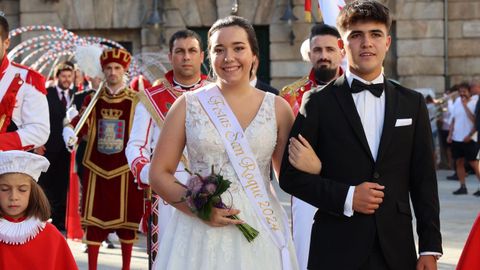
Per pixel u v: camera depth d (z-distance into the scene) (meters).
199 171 5.00
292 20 22.22
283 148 5.14
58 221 12.50
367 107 5.07
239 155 4.95
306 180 4.95
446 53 22.66
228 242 4.86
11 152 5.81
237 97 5.05
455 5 22.69
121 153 9.37
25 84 6.46
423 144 5.07
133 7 22.86
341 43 6.43
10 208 5.80
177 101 5.07
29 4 22.92
